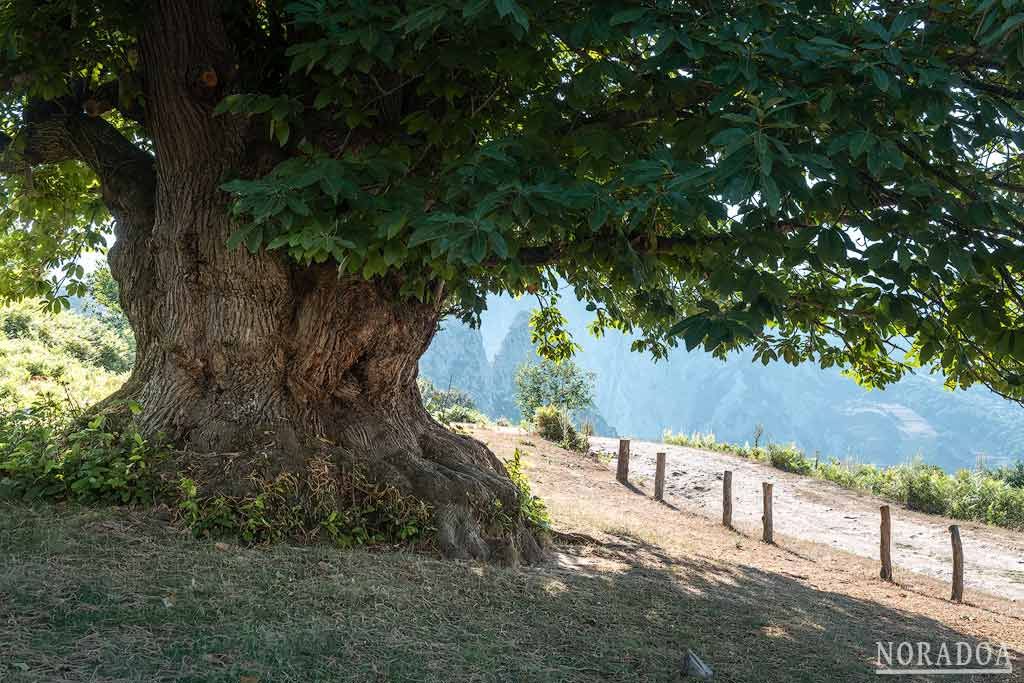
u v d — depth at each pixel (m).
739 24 4.67
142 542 6.41
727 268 5.19
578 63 6.27
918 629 8.95
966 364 6.27
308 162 5.84
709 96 5.65
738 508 20.00
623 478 21.19
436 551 8.05
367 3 5.27
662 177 4.70
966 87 4.86
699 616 7.40
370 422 9.00
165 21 7.48
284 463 7.87
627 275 6.59
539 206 4.66
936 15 5.15
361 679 4.60
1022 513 21.39
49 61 7.29
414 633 5.48
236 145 7.85
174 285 8.05
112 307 32.25
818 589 10.73
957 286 5.96
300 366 8.44
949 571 15.07
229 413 8.13
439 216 4.53
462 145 6.62
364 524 8.04
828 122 4.66
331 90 6.12
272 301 8.08
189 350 8.12
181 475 7.52
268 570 6.27
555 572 8.36
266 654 4.65
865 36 4.79
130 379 9.01
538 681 5.02
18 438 7.89
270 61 8.27
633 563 10.08
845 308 7.62
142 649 4.47
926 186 4.74
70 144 8.84
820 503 21.67
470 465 9.71
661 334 10.83
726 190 3.91
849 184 4.82
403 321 8.92
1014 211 4.99
